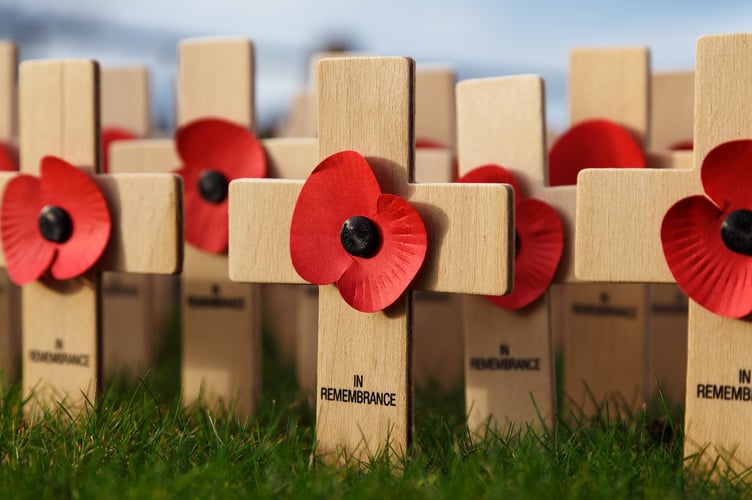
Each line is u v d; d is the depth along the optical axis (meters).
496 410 0.54
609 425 0.54
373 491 0.48
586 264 0.51
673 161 0.57
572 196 0.54
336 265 0.51
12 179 0.55
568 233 0.54
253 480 0.50
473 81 0.55
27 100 0.55
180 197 0.54
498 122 0.55
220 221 0.58
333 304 0.52
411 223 0.50
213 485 0.49
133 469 0.50
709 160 0.50
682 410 0.58
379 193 0.51
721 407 0.50
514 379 0.54
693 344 0.50
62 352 0.55
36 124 0.55
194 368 0.58
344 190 0.51
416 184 0.51
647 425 0.56
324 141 0.52
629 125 0.58
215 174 0.58
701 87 0.50
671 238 0.50
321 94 0.52
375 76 0.51
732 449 0.50
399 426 0.51
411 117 0.51
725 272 0.50
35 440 0.52
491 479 0.50
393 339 0.51
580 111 0.58
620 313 0.58
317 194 0.51
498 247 0.50
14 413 0.55
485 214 0.50
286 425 0.56
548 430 0.54
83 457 0.51
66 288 0.55
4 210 0.55
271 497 0.49
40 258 0.55
